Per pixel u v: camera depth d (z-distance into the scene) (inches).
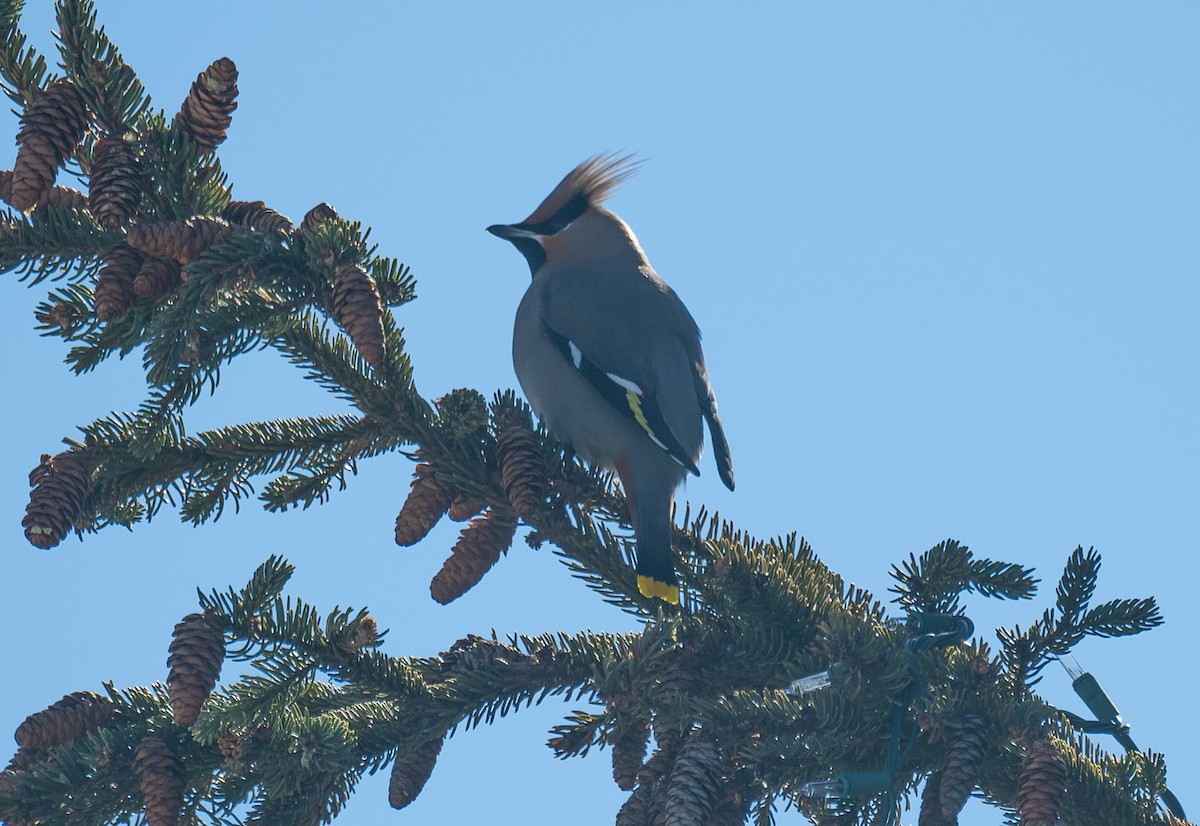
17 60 387.2
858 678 340.8
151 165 385.7
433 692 362.3
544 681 370.9
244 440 408.5
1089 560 373.4
